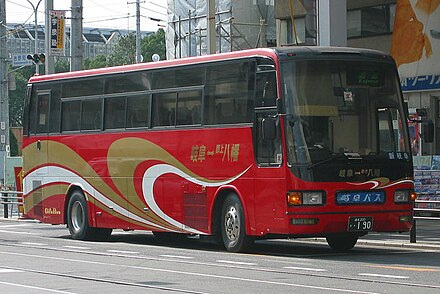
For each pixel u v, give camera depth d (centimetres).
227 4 5909
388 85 2023
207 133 2142
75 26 3575
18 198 3622
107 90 2470
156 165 2294
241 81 2055
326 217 1917
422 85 3581
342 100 1966
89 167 2522
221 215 2122
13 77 5369
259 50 2011
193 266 1805
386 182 1980
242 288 1440
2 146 5106
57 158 2636
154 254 2100
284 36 4553
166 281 1549
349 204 1936
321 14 2889
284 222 1928
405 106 2038
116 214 2438
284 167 1928
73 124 2586
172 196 2247
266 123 1923
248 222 2030
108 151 2453
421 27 3572
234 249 2083
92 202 2517
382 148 1991
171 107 2256
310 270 1700
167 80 2273
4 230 3097
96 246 2362
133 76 2381
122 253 2131
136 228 2375
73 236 2598
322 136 1936
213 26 2792
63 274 1673
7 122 5144
